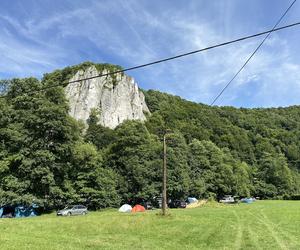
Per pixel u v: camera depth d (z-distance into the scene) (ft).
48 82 242.17
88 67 570.87
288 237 95.91
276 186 463.42
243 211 206.90
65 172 224.74
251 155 504.02
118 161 303.07
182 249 77.10
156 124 468.34
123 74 599.16
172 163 305.94
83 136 392.68
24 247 67.82
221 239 92.89
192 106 556.10
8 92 242.17
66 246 73.77
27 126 214.28
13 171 205.87
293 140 571.28
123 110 557.74
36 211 210.38
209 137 476.54
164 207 163.22
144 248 76.89
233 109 600.39
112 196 260.42
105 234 102.94
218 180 368.48
